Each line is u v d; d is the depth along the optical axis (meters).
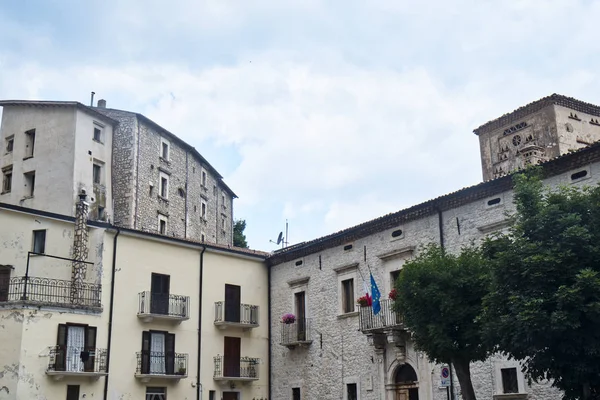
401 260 25.64
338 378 27.72
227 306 30.88
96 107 44.44
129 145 42.28
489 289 15.36
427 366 23.88
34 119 41.41
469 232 23.31
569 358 13.52
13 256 25.75
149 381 26.91
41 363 23.56
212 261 30.91
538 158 29.88
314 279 30.06
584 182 20.00
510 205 22.05
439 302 17.36
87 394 24.75
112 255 27.06
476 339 16.89
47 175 39.66
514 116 33.62
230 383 29.89
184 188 47.94
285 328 31.06
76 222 26.62
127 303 27.06
